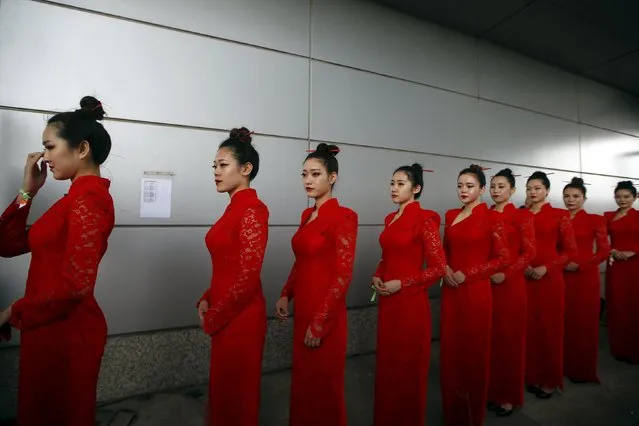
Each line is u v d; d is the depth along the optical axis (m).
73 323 1.19
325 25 3.21
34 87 2.23
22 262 2.20
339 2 3.29
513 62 4.45
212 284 1.52
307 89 3.12
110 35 2.42
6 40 2.17
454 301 2.16
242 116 2.83
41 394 1.15
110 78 2.42
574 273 3.00
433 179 3.79
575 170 5.01
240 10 2.84
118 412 2.22
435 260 1.89
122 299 2.44
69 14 2.32
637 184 5.71
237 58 2.82
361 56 3.39
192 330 2.63
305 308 1.66
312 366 1.62
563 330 2.77
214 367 1.44
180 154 2.62
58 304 1.10
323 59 3.20
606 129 5.39
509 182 2.60
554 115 4.82
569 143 4.96
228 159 1.48
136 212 2.48
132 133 2.48
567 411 2.44
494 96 4.27
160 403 2.34
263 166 2.92
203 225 2.69
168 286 2.58
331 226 1.63
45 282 1.18
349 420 2.27
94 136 1.28
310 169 1.69
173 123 2.60
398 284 1.87
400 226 1.98
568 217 2.74
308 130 3.11
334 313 1.55
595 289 2.96
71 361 1.18
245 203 1.46
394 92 3.57
